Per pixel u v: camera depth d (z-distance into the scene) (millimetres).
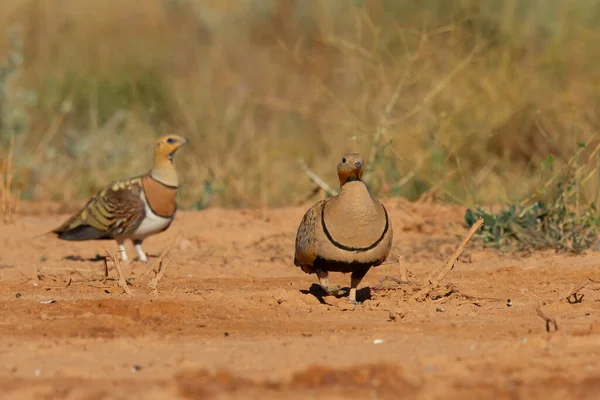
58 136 29406
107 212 17250
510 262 17375
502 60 26641
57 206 24906
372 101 25797
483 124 25422
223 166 26297
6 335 11141
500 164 25188
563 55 26844
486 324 11852
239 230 20391
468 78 25953
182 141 17344
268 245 19688
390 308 13039
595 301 13500
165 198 17359
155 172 17406
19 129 27047
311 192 23641
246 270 17000
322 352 10211
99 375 9188
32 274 16172
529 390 8547
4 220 21438
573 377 8961
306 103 28406
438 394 8445
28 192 26125
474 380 8914
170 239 19984
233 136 27984
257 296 13656
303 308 13133
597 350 10070
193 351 10320
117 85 31172
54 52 32875
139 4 35938
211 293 13797
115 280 14828
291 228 21109
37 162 26797
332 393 8461
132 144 27891
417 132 24609
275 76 31156
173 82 30797
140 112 30234
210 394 8398
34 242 19844
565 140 25578
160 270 14805
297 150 27234
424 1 27859
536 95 25953
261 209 22516
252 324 12023
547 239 18453
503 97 25844
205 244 19719
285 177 26438
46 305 12922
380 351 10219
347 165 12219
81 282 14930
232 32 34438
